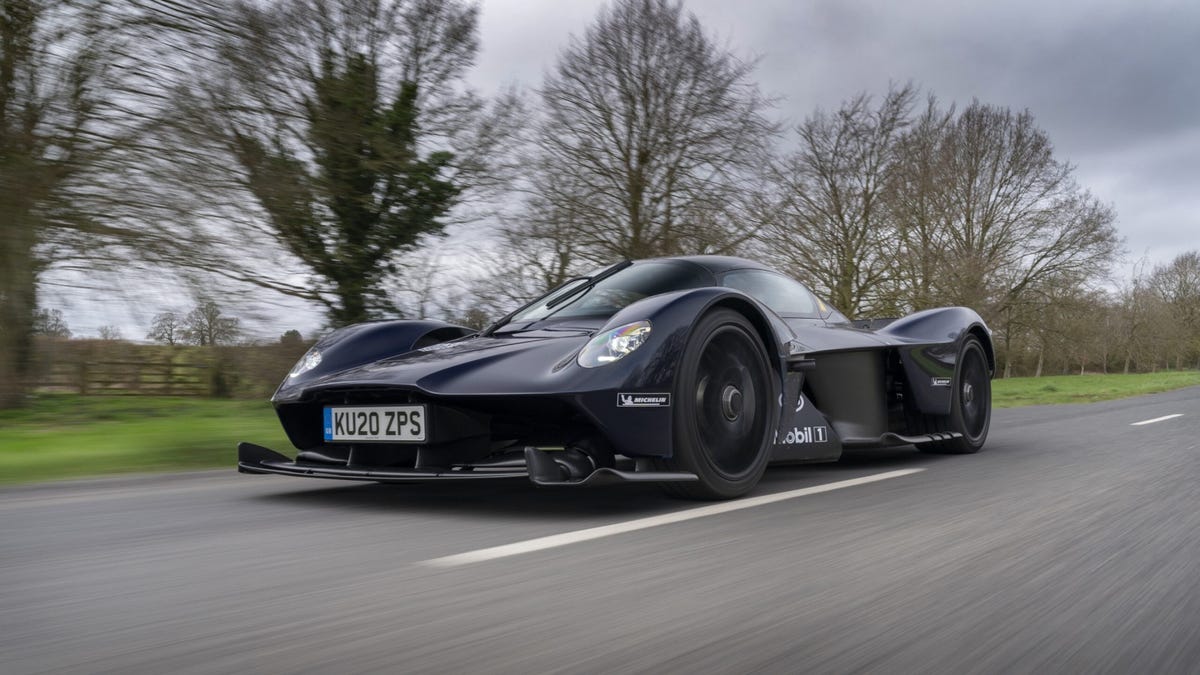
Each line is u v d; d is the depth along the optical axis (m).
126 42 7.32
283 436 5.52
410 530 2.30
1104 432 5.40
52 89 7.07
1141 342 46.50
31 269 6.87
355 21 10.73
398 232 11.62
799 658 1.29
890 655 1.31
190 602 1.58
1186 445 4.44
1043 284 27.48
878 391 3.87
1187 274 59.31
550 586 1.69
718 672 1.23
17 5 6.92
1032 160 27.23
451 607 1.54
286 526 2.40
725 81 14.13
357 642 1.34
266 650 1.31
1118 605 1.58
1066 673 1.24
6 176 6.79
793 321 3.65
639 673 1.22
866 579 1.76
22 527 2.42
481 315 12.88
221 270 7.61
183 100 7.45
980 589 1.68
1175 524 2.34
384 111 11.23
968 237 26.66
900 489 3.04
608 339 2.56
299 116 9.56
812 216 19.67
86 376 7.28
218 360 7.87
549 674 1.21
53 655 1.29
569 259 13.84
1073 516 2.47
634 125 14.02
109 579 1.78
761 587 1.69
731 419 2.81
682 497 2.77
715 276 3.51
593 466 2.54
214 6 7.75
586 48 14.06
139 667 1.23
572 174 13.84
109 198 7.20
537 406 2.48
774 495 2.88
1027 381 25.62
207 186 7.51
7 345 6.87
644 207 13.95
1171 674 1.24
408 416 2.65
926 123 23.44
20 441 5.00
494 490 3.11
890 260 20.23
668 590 1.66
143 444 4.90
